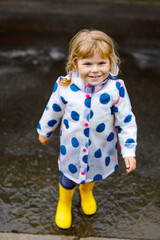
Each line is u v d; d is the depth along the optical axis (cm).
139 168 251
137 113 324
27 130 291
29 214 204
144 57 465
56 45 488
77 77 160
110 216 206
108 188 229
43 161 254
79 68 152
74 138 168
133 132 168
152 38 540
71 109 162
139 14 654
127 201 219
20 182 231
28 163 251
